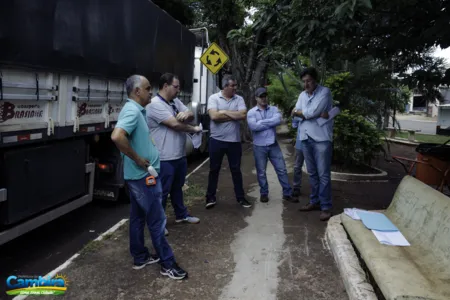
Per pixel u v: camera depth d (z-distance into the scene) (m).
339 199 6.43
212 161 5.68
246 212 5.66
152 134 4.48
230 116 5.47
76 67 4.35
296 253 4.21
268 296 3.32
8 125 3.57
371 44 5.38
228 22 14.43
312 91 5.26
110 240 4.55
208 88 10.73
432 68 5.52
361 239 3.62
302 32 4.50
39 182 4.11
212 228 4.96
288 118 13.62
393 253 3.29
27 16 3.57
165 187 4.57
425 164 5.61
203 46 10.48
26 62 3.59
